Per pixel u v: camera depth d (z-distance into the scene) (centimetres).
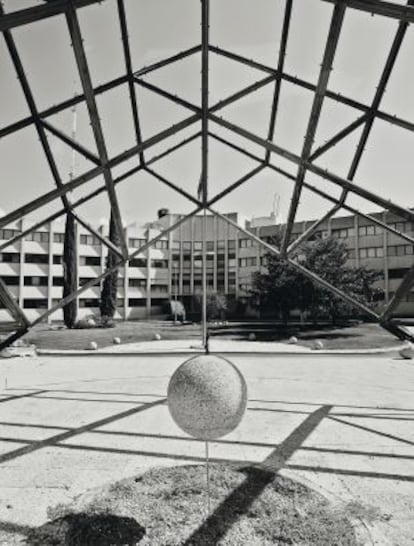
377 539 400
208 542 388
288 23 728
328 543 384
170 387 468
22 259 6356
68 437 761
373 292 4200
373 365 1872
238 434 779
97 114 593
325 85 534
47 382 1412
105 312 5688
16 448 701
